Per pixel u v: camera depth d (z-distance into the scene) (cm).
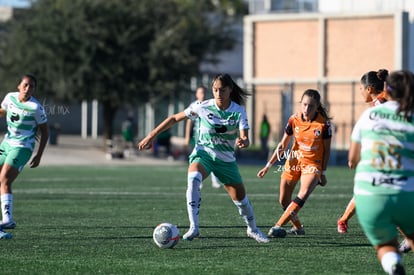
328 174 6731
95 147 9888
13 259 2219
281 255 2292
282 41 10725
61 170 7131
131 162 8650
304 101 2658
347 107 10281
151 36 9494
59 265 2122
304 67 10556
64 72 9194
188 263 2148
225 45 10056
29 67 9319
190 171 2489
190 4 10181
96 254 2306
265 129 9175
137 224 3080
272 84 10762
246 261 2184
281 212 3572
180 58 9481
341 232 2800
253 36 10912
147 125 12656
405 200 1622
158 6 9600
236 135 2478
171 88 9388
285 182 2762
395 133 1639
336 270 2047
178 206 3838
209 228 2945
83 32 9094
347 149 9556
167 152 9269
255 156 9456
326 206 3856
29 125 2777
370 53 10150
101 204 3938
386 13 10044
